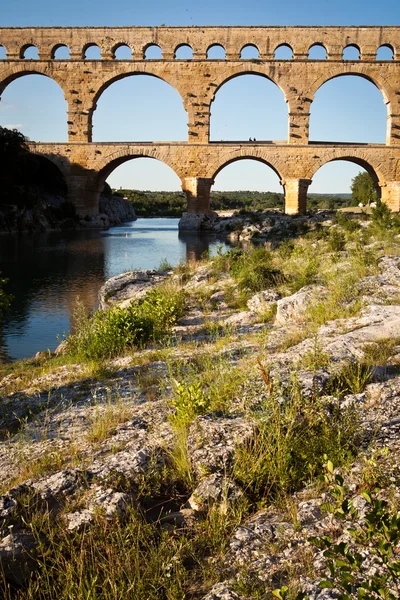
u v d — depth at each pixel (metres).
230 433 5.82
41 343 18.66
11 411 9.42
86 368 11.77
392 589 3.26
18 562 4.12
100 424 7.09
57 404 9.31
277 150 73.94
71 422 7.98
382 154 73.00
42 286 30.58
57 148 77.12
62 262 41.25
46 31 74.88
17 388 11.25
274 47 73.12
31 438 7.43
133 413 7.68
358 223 50.16
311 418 5.80
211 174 75.25
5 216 68.19
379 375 7.27
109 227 92.44
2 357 16.77
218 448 5.55
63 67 75.19
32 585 3.96
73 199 80.12
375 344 8.45
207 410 6.61
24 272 35.84
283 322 13.66
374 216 45.25
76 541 4.31
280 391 6.42
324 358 7.90
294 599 3.16
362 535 3.34
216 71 73.75
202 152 74.88
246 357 9.34
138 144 75.88
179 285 23.08
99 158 76.75
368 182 136.12
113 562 4.01
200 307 18.14
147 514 4.89
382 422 5.86
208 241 61.72
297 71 73.06
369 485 4.54
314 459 5.25
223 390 7.21
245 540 4.26
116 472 5.27
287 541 4.14
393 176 73.31
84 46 75.06
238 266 23.53
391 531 2.95
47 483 5.10
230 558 4.09
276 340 10.86
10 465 6.38
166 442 5.98
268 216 72.75
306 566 3.81
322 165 73.88
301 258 24.20
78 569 3.91
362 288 14.03
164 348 12.30
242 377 7.68
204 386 8.16
